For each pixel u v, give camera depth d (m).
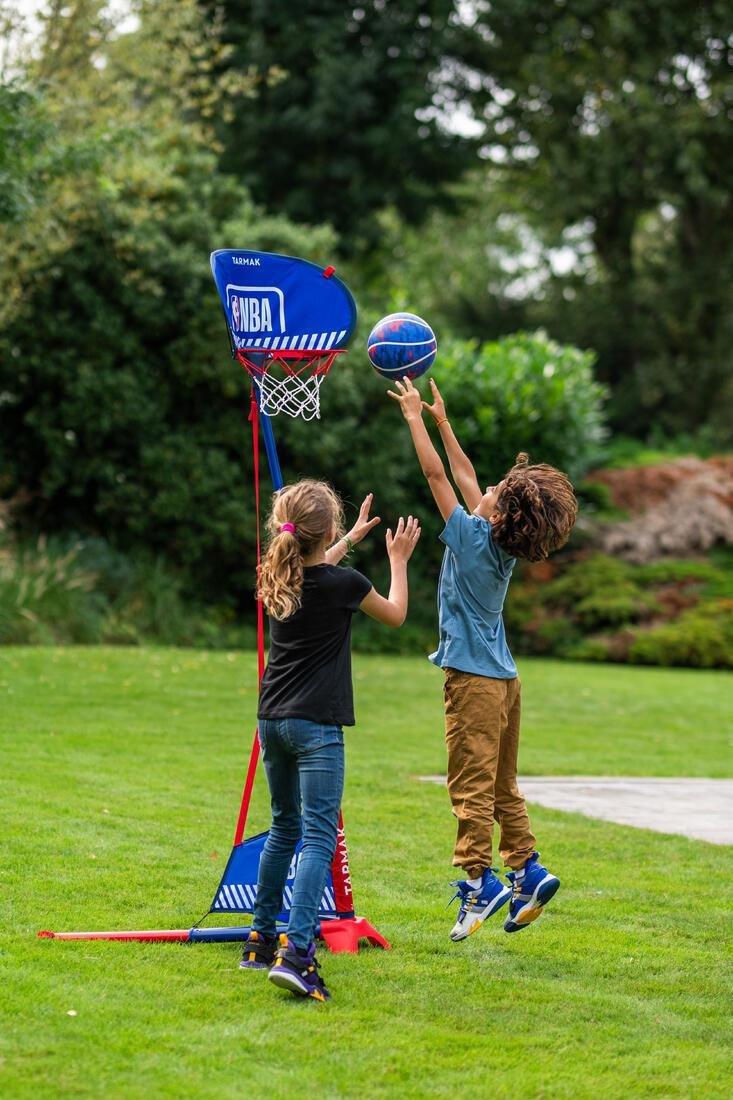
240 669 17.72
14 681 14.76
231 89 22.02
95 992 5.41
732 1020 5.48
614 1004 5.63
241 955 6.10
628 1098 4.59
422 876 7.74
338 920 6.38
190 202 23.14
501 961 6.21
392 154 34.06
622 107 36.41
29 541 21.70
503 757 6.16
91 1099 4.35
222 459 22.50
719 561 27.36
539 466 6.18
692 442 35.56
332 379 22.89
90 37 19.53
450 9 34.44
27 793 9.21
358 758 11.96
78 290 21.39
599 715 16.47
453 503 6.11
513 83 36.72
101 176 18.66
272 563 5.64
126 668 16.66
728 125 36.81
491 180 42.06
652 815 10.09
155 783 9.96
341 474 23.61
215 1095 4.44
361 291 33.94
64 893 6.90
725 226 39.94
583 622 25.62
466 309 41.91
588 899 7.44
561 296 42.19
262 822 8.85
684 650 24.56
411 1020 5.30
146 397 22.08
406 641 24.12
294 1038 5.02
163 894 6.98
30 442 22.45
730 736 15.31
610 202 39.34
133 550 22.89
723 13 35.62
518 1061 4.89
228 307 6.39
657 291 40.09
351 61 32.84
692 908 7.31
